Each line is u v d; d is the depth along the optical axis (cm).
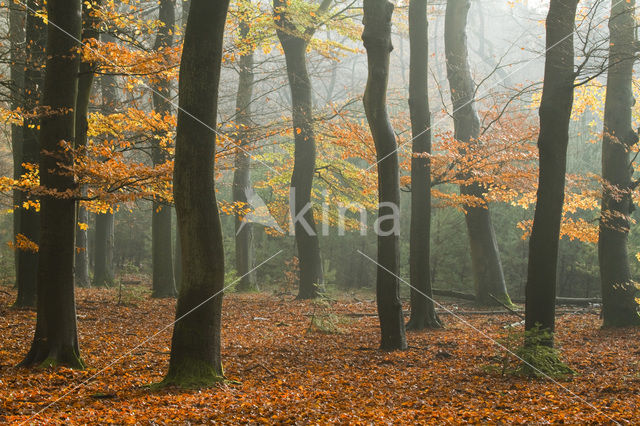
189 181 759
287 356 1047
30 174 1132
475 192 1886
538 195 971
